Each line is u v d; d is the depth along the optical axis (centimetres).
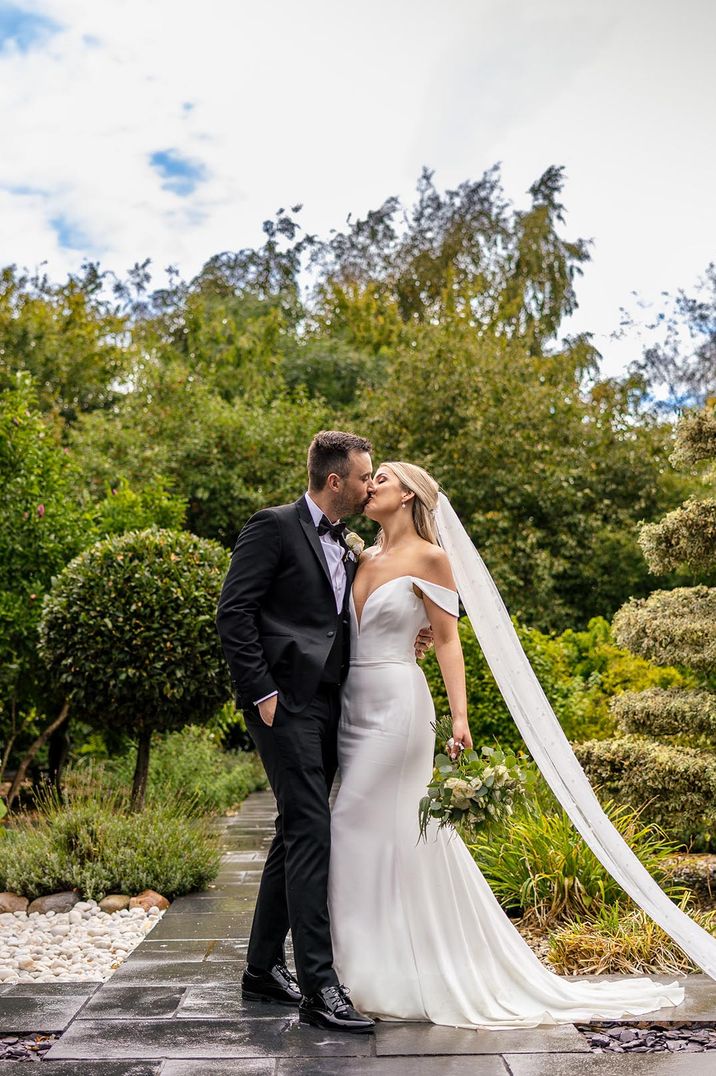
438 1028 301
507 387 1545
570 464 1544
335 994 300
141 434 1562
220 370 1995
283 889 328
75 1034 293
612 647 1001
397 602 333
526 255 2314
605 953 376
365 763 324
